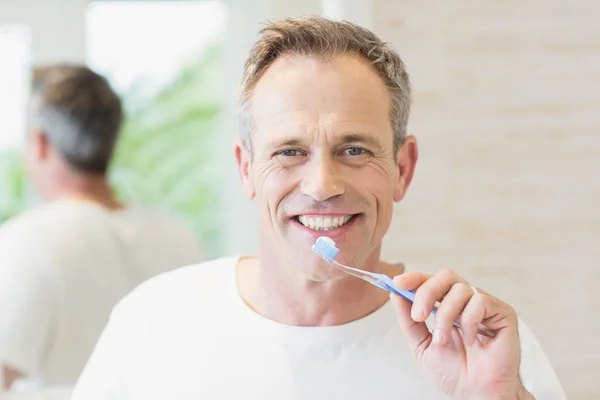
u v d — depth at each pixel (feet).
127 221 4.57
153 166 6.37
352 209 2.74
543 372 3.13
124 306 3.37
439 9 5.08
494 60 5.16
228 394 2.99
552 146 5.25
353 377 2.97
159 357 3.12
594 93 5.27
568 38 5.23
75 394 3.25
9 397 4.23
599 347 5.38
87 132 4.43
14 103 5.90
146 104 6.31
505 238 5.24
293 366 2.98
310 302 2.99
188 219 6.46
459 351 2.61
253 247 6.46
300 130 2.71
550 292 5.31
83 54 6.12
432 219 5.16
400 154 3.04
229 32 6.33
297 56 2.79
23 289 4.24
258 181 2.86
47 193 4.54
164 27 6.29
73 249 4.34
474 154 5.17
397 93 2.89
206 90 6.40
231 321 3.11
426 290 2.53
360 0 4.98
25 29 5.99
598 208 5.32
